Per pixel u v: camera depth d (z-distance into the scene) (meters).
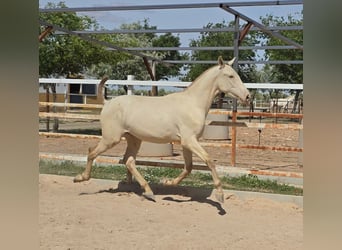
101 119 6.59
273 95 40.09
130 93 9.51
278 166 9.27
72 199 6.35
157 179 7.88
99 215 5.50
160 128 6.09
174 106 6.07
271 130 19.61
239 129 19.95
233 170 7.07
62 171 8.43
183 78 38.47
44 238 4.42
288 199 6.44
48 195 6.57
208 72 6.06
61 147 12.08
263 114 7.36
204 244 4.39
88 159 6.73
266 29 9.61
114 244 4.31
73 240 4.40
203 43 32.91
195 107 5.98
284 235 4.77
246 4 8.45
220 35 31.80
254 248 4.28
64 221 5.14
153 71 15.98
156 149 10.20
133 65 36.47
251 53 32.38
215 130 14.00
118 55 19.50
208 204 6.26
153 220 5.34
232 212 5.84
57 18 17.19
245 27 8.34
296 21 30.39
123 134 6.49
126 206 6.04
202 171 8.38
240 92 5.89
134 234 4.71
